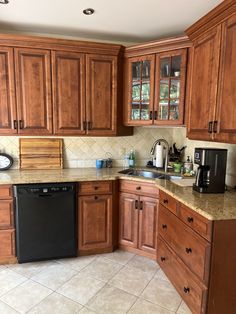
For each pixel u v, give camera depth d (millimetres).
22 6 2135
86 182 2537
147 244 2598
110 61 2705
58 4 2104
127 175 2668
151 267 2449
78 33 2793
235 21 1636
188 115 2375
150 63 2656
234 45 1653
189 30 2186
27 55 2512
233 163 2232
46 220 2443
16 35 2404
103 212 2631
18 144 2896
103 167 3121
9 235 2412
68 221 2502
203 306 1619
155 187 2463
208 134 1986
